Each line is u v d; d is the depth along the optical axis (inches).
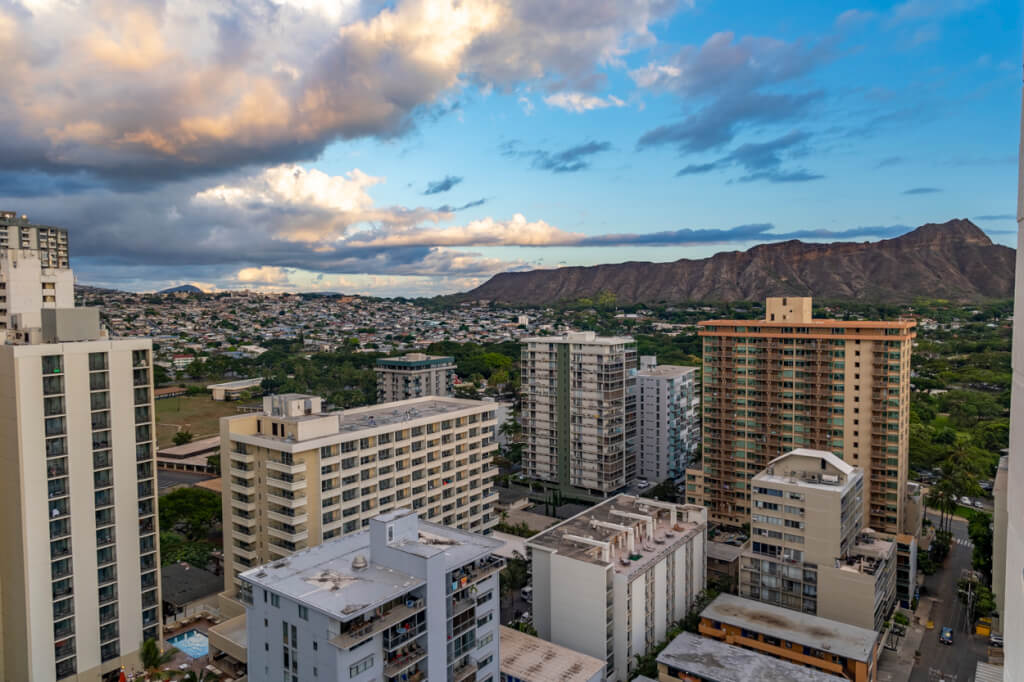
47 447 3732.8
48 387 3735.2
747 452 6983.3
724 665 3944.4
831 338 6476.4
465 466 5674.2
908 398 6471.5
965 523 7258.9
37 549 3703.3
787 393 6742.1
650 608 4618.6
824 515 4825.3
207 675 3927.2
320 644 2834.6
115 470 4005.9
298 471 4446.4
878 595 4751.5
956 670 4549.7
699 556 5280.5
